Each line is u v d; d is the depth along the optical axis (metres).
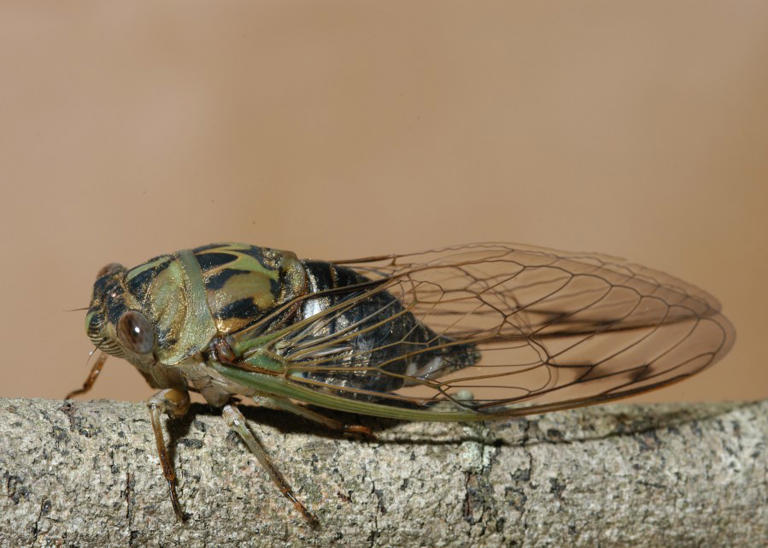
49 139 0.42
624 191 0.45
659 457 0.35
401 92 0.45
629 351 0.35
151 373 0.35
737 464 0.35
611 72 0.48
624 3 0.50
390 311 0.35
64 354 0.41
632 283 0.36
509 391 0.35
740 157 0.46
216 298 0.35
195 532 0.34
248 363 0.35
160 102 0.43
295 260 0.35
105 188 0.42
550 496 0.35
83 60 0.43
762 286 0.43
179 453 0.34
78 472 0.34
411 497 0.35
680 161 0.46
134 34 0.44
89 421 0.34
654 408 0.35
